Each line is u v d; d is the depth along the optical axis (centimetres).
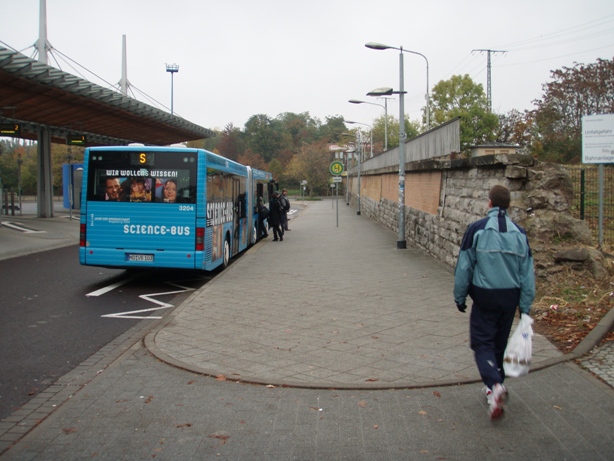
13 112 2434
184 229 1071
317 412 445
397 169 2202
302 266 1323
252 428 415
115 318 827
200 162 1073
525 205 925
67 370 570
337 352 614
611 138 948
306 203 6669
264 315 805
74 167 3481
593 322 663
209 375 538
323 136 12625
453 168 1232
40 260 1491
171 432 408
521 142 3956
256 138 11200
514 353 428
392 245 1800
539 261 870
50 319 812
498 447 378
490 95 5694
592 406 438
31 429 418
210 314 814
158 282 1192
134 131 3194
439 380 511
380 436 399
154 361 590
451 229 1262
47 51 2434
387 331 704
